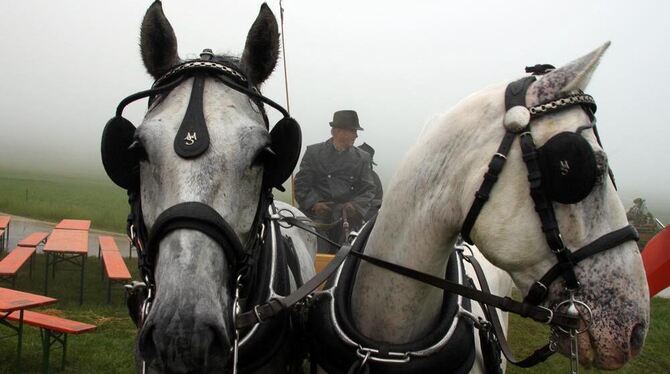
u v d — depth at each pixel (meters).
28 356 5.95
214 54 2.49
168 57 2.45
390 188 2.42
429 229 2.27
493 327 2.54
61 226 11.08
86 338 6.66
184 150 1.96
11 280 8.88
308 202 5.35
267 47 2.49
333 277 2.61
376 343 2.31
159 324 1.77
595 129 2.07
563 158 1.91
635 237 2.04
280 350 2.60
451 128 2.24
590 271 2.00
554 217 1.99
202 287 1.84
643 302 2.01
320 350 2.46
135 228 2.19
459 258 2.62
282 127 2.30
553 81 2.04
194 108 2.09
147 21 2.43
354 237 2.88
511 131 2.05
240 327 2.24
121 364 5.93
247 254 2.10
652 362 6.70
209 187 1.95
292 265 3.00
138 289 2.48
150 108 2.28
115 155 2.22
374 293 2.40
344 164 5.49
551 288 2.06
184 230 1.89
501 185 2.05
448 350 2.29
